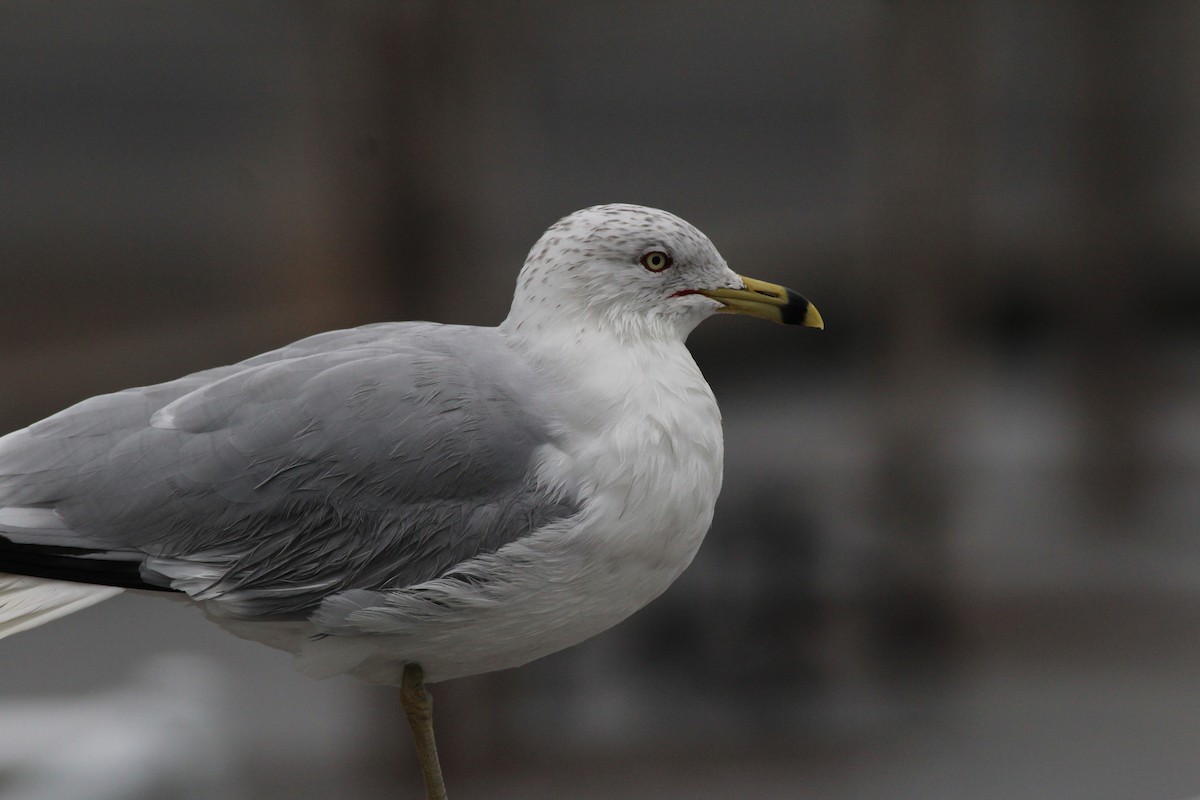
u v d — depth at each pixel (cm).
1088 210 2008
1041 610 1572
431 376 549
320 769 1178
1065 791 1162
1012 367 2620
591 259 558
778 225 3023
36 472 557
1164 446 2142
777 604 1381
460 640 547
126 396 572
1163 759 1216
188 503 543
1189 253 2717
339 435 540
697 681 1357
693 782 1183
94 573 548
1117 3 1972
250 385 554
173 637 1498
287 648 569
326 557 540
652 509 534
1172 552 1750
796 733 1293
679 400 546
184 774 923
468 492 535
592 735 1265
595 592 544
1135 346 1988
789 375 2714
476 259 1061
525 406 543
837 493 1777
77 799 865
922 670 1430
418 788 1166
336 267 1051
